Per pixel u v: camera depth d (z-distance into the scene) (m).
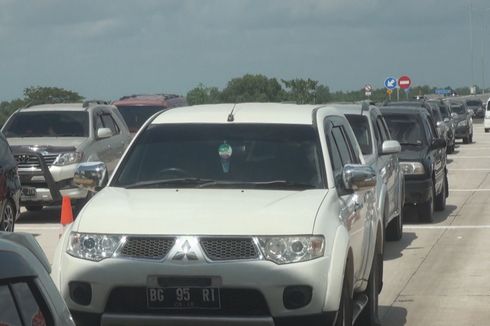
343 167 11.05
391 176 19.30
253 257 9.34
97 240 9.56
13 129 26.22
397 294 14.97
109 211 9.83
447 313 13.52
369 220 12.00
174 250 9.34
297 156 10.88
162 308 9.38
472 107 98.81
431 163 23.47
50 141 25.33
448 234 21.67
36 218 25.61
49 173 24.39
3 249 5.26
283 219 9.55
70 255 9.66
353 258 10.59
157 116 11.71
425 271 16.98
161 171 10.95
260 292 9.30
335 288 9.52
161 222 9.52
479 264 17.59
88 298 9.52
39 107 27.08
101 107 27.67
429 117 26.52
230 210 9.70
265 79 49.53
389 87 59.66
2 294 5.20
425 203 23.28
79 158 25.02
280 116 11.41
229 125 11.31
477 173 38.56
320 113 11.64
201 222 9.47
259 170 10.80
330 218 9.87
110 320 9.38
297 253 9.41
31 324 5.32
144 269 9.34
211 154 11.01
